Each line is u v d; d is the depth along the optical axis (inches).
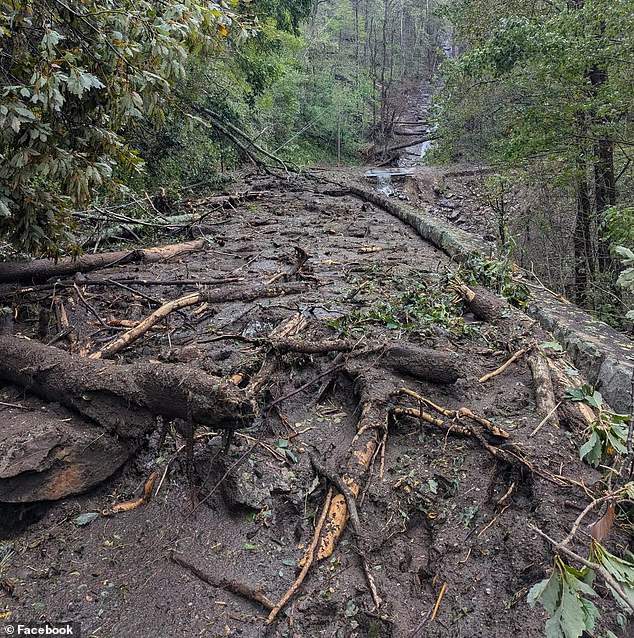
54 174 140.9
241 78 567.2
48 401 115.2
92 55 144.6
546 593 64.7
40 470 94.0
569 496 93.4
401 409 116.7
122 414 105.4
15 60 141.9
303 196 474.6
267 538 92.4
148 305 186.4
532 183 406.3
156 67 155.6
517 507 94.1
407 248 283.3
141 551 90.6
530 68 366.0
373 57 1225.4
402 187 686.5
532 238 455.5
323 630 78.1
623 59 306.8
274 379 129.0
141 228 305.0
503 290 187.2
